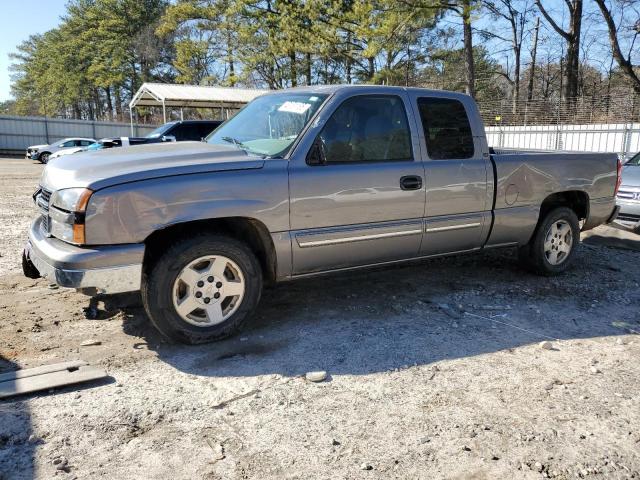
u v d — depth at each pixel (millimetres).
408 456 2707
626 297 5297
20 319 4355
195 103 28672
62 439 2762
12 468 2523
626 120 19641
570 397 3322
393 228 4500
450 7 25594
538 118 22031
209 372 3543
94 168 3693
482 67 45125
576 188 5691
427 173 4625
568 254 5895
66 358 3689
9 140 36188
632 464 2688
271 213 3939
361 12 28719
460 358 3834
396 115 4574
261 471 2568
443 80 36688
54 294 4992
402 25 27766
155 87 27219
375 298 5066
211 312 3908
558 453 2760
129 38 55969
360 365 3688
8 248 6914
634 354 3971
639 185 7844
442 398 3275
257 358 3762
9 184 15930
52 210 3709
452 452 2746
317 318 4535
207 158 3914
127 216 3508
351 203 4266
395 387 3396
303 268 4227
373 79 30734
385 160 4469
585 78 37688
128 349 3863
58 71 62562
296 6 33562
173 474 2529
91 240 3461
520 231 5375
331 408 3139
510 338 4219
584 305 5023
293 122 4332
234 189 3791
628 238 7676
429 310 4785
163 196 3586
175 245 3701
